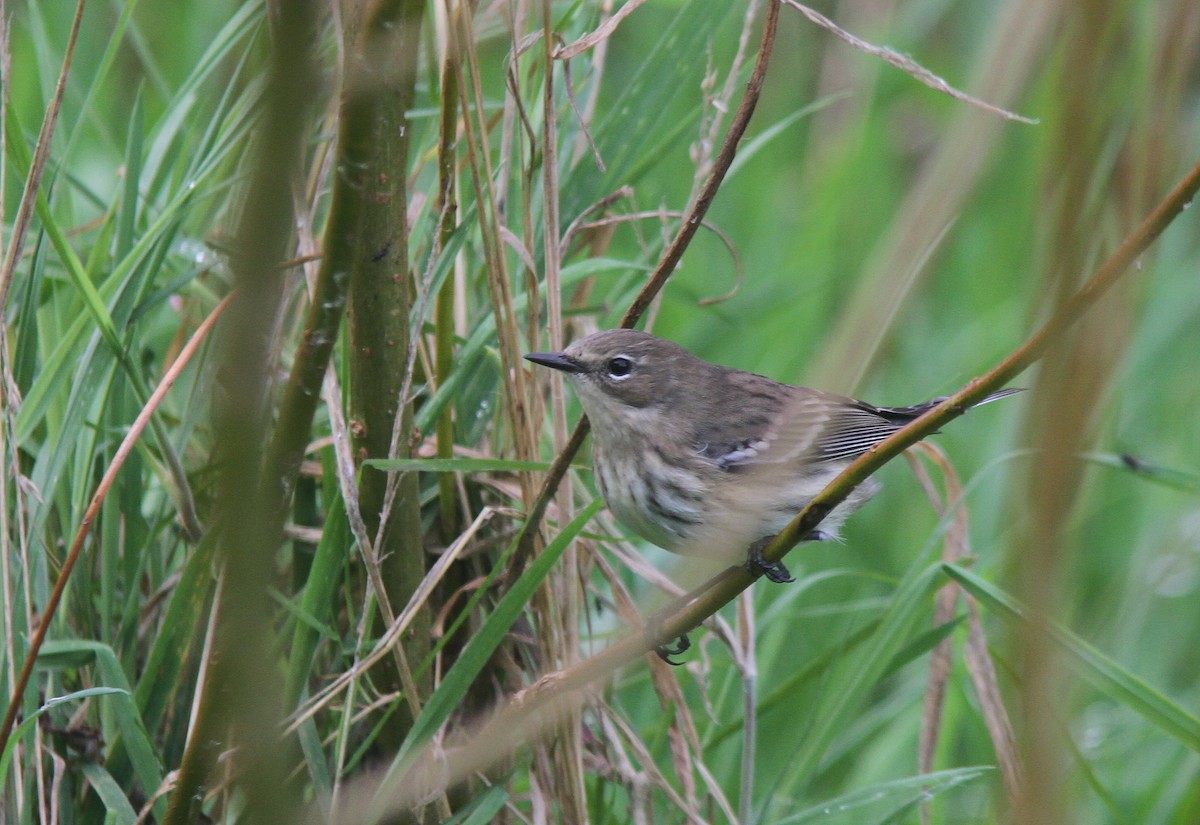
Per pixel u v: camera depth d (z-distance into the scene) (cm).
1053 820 396
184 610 766
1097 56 380
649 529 866
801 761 858
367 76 579
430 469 699
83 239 985
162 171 926
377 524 764
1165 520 1220
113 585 800
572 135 947
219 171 866
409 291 831
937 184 676
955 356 1433
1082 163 385
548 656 798
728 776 969
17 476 710
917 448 988
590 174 936
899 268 657
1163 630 1163
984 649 862
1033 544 390
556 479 738
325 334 623
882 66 1552
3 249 833
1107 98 609
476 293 909
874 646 855
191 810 679
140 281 798
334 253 608
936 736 885
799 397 927
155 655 765
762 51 683
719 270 1445
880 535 1309
